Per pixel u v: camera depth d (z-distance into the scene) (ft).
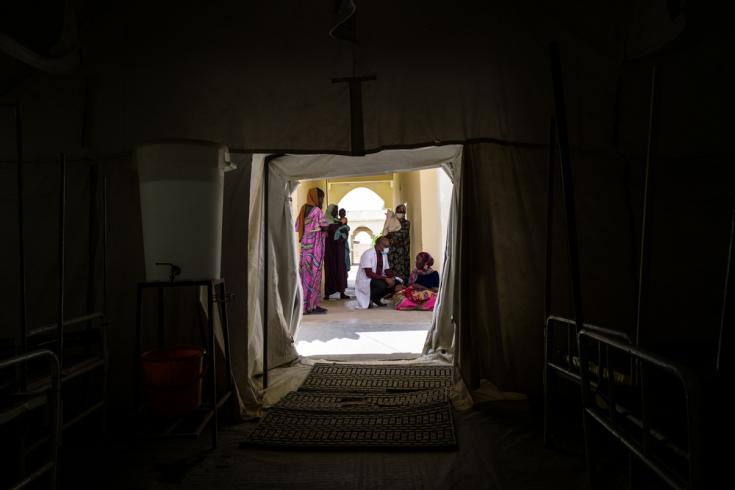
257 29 9.98
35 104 10.04
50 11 8.23
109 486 7.23
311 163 13.42
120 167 10.34
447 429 8.88
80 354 9.25
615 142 10.32
